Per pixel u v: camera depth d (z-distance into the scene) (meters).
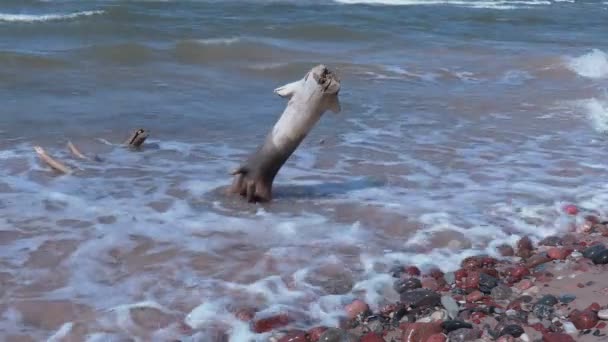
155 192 6.10
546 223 5.84
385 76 10.62
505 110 8.69
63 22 14.51
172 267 5.12
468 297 4.94
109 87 9.23
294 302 4.84
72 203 5.87
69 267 5.08
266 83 9.91
